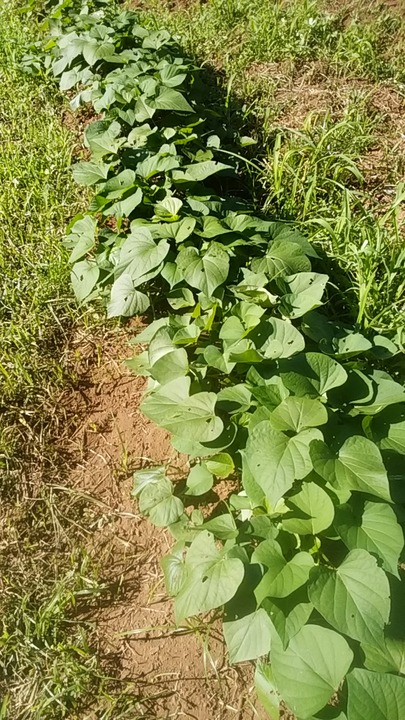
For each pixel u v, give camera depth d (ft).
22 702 2.70
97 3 7.26
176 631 2.91
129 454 3.59
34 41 7.11
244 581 2.61
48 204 5.13
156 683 2.77
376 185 4.99
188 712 2.69
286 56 6.38
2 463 3.49
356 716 2.16
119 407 3.82
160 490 3.14
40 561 3.16
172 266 3.86
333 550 2.72
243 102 5.97
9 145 5.64
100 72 6.14
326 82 6.07
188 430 3.01
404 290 4.05
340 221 4.33
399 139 5.35
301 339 3.21
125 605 3.02
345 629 2.29
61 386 3.92
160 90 5.22
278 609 2.39
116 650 2.87
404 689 2.21
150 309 4.30
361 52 6.15
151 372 3.32
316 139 5.31
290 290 3.67
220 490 3.34
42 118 6.06
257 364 3.20
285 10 6.98
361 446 2.81
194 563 2.69
